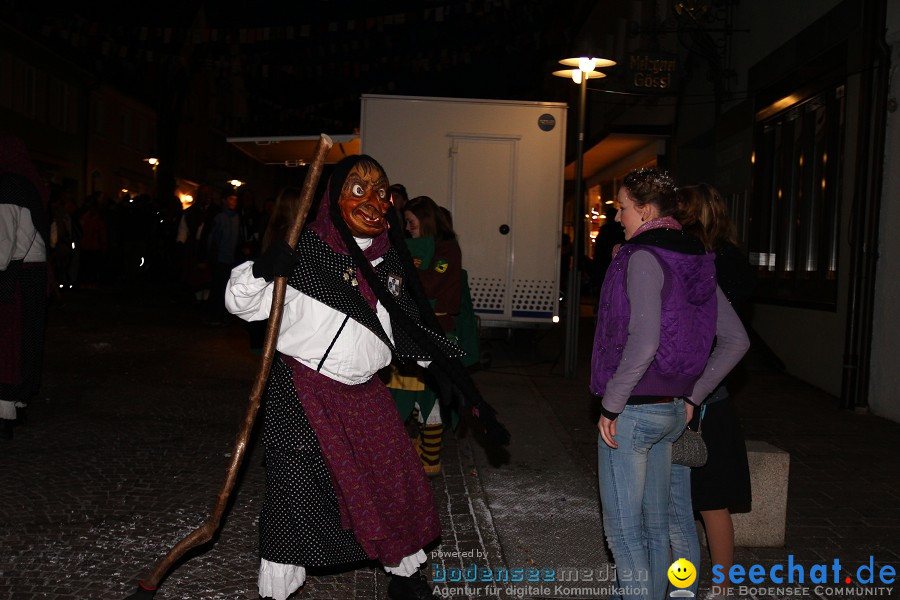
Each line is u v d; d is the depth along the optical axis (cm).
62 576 389
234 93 4672
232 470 339
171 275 2166
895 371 767
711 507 366
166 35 1830
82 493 507
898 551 452
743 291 355
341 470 331
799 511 512
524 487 545
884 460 630
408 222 551
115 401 753
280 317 322
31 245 595
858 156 810
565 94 2777
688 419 333
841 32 880
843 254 882
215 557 419
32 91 2736
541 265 1041
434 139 1032
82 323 1252
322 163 316
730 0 1252
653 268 305
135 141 3628
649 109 1786
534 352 1188
